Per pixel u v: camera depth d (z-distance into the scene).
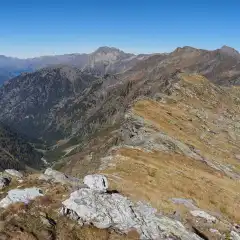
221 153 67.94
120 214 25.12
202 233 28.86
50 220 23.52
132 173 43.25
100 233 23.05
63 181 32.03
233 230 32.12
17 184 30.92
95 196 26.20
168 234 24.66
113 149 55.19
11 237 20.70
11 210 24.12
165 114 81.56
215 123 87.00
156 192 37.28
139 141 62.50
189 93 102.69
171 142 62.97
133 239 23.08
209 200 41.06
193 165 54.72
